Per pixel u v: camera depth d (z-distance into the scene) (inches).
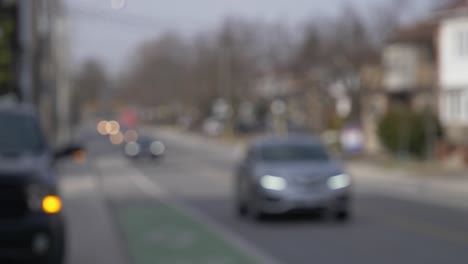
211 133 3363.7
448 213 770.8
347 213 687.1
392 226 661.3
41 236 358.6
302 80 2212.1
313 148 730.2
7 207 358.3
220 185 1176.8
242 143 2716.5
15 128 422.0
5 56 961.5
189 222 706.2
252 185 687.1
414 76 1977.1
